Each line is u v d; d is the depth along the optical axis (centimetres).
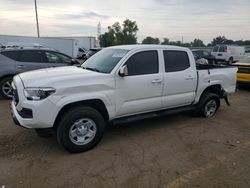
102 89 423
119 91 443
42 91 371
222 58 2531
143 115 499
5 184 326
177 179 346
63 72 438
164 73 504
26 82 390
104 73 435
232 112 700
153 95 492
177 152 430
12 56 778
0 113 627
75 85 395
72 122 397
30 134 490
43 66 806
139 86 466
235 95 960
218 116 654
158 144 462
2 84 770
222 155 423
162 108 524
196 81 567
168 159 404
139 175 354
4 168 364
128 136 497
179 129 545
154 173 360
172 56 524
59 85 383
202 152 433
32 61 799
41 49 822
